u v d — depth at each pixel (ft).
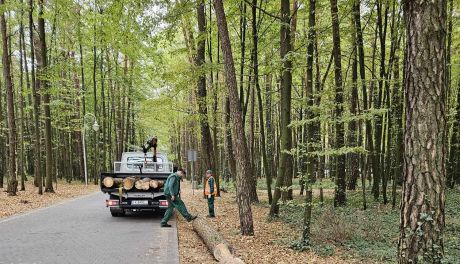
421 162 16.61
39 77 61.46
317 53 47.03
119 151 114.73
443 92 16.58
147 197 40.29
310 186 28.84
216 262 23.61
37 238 29.68
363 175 45.91
